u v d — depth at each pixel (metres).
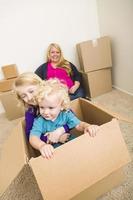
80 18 2.24
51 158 0.75
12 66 2.05
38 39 2.18
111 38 2.15
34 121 1.04
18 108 2.06
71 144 0.78
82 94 2.10
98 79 2.19
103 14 2.15
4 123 2.11
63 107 1.03
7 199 1.18
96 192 1.03
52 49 2.06
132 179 1.13
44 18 2.12
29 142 1.00
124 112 1.81
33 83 1.07
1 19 1.99
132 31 1.80
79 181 0.79
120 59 2.11
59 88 1.01
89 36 2.36
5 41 2.08
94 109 1.08
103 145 0.84
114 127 0.87
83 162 0.80
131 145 1.38
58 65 2.12
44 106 0.97
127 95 2.14
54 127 1.06
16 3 1.98
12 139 0.94
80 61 2.24
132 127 1.56
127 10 1.76
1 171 0.77
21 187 1.24
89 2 2.20
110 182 1.05
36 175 0.72
